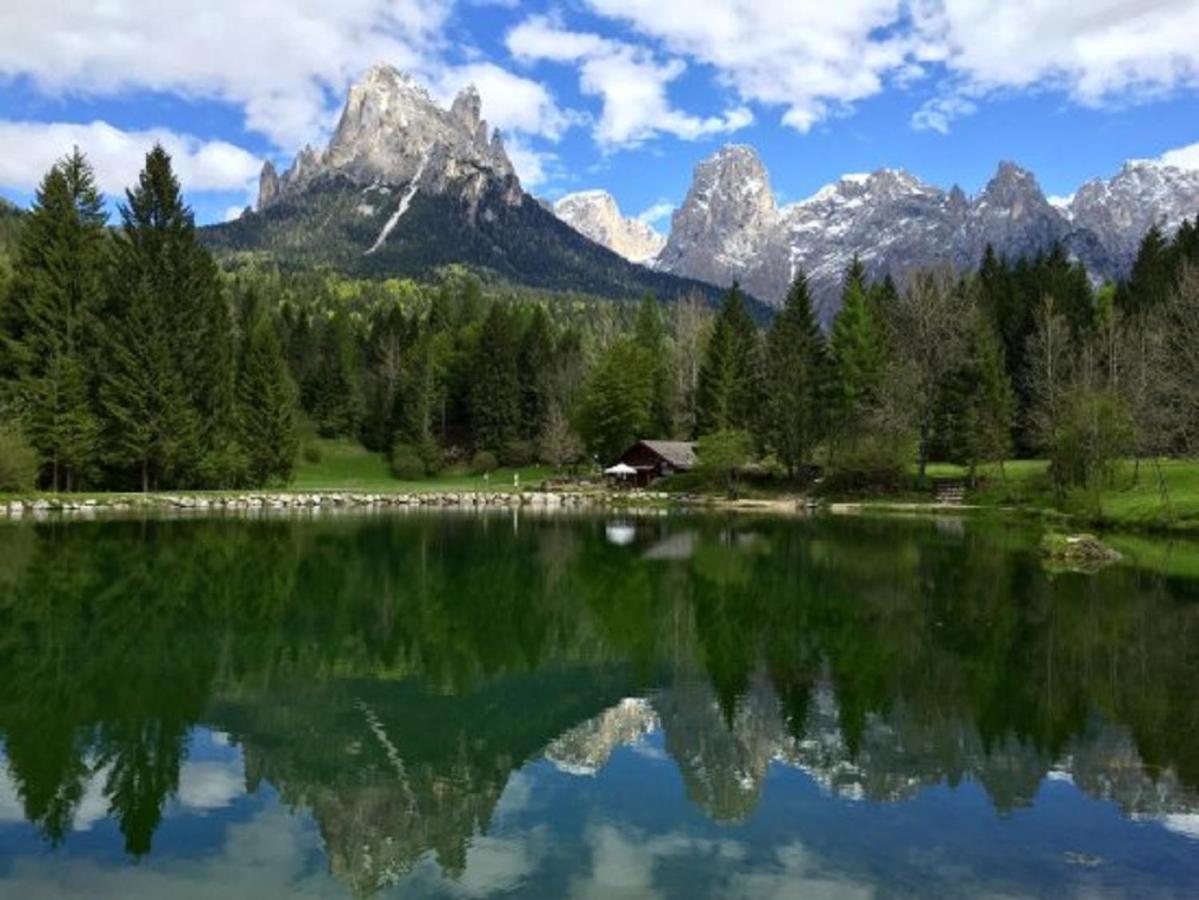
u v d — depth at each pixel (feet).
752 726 48.78
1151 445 168.45
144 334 210.18
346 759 43.83
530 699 53.88
